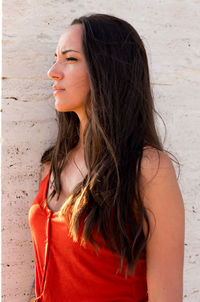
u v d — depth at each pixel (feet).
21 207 5.97
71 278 4.85
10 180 5.89
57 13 6.06
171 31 6.86
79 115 5.34
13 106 5.86
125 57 4.96
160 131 6.85
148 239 4.69
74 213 4.72
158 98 6.82
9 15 5.78
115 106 4.90
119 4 6.46
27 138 5.96
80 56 4.93
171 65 6.90
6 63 5.79
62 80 5.04
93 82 4.86
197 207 7.18
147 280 4.77
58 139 5.76
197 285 7.18
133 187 4.68
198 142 7.19
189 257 7.11
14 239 5.95
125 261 4.78
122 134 4.90
